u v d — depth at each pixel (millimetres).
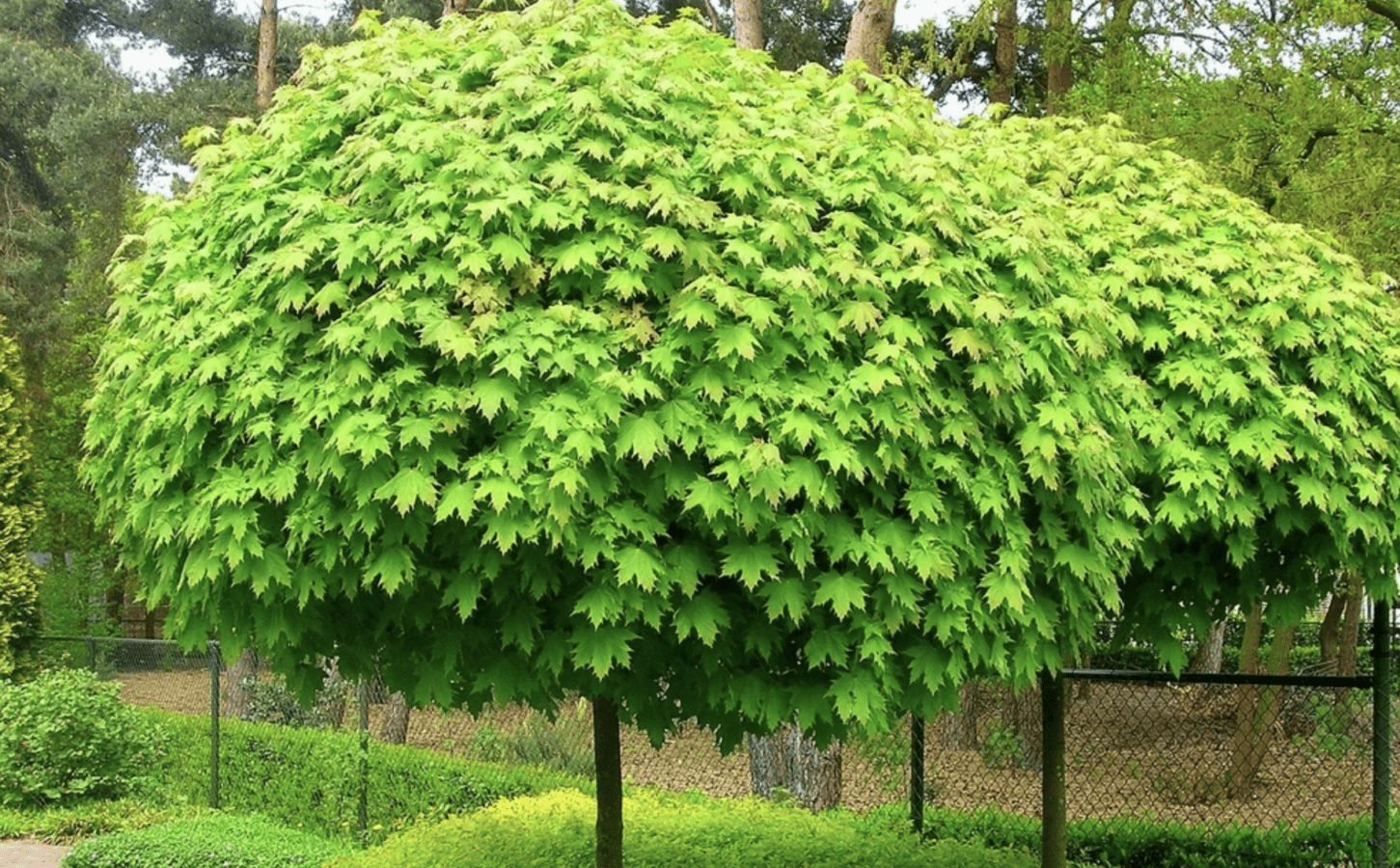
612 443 4184
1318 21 10469
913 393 4512
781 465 4180
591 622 4316
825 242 4668
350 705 15508
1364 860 7285
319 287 4535
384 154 4500
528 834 6945
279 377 4453
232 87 19781
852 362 4535
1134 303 5957
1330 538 6262
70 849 8977
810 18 17797
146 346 5000
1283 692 10953
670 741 12500
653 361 4227
